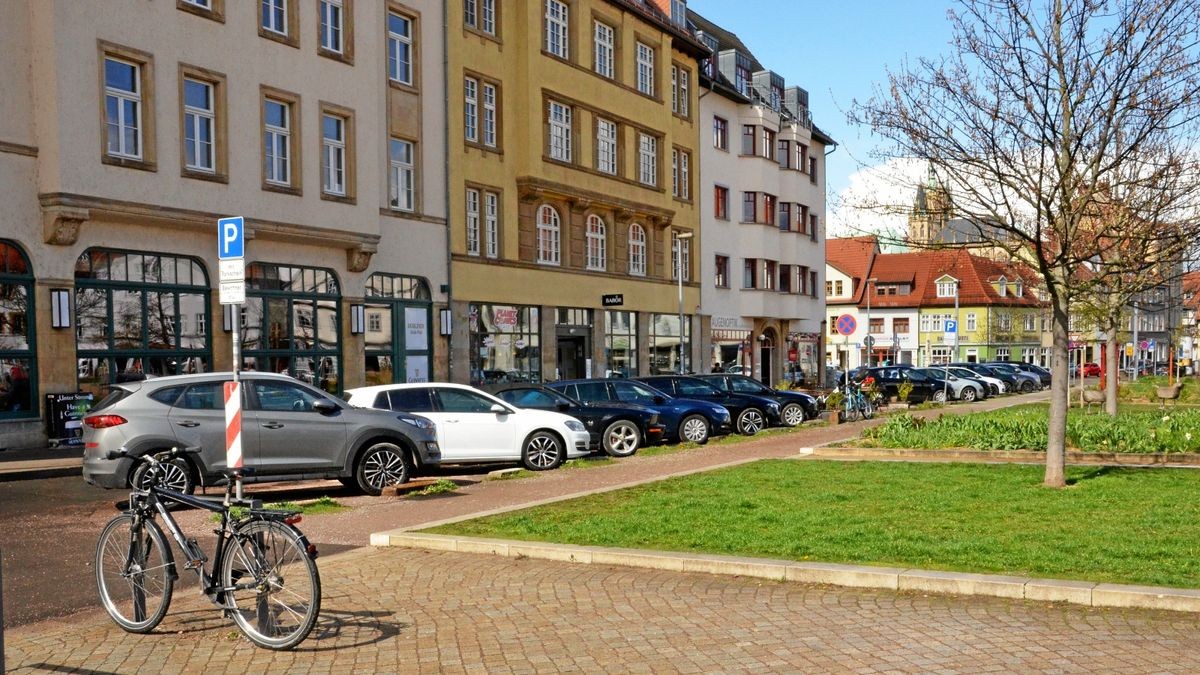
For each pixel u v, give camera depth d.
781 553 8.68
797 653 6.17
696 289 45.00
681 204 43.94
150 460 7.40
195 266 23.41
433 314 30.52
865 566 8.02
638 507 11.48
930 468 15.08
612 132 38.78
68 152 20.19
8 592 8.41
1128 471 14.23
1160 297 25.06
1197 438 16.33
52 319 20.31
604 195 37.47
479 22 32.91
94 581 8.79
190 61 22.70
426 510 12.56
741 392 26.42
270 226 24.38
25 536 11.05
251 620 6.62
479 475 16.91
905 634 6.50
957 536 9.19
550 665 6.07
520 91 33.94
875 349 86.69
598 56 38.12
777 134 51.34
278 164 25.17
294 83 25.23
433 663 6.15
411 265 29.73
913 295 85.56
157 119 21.95
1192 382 45.09
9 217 19.70
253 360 24.59
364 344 27.89
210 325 23.61
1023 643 6.24
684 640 6.50
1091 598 7.07
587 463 18.20
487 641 6.58
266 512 6.56
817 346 55.78
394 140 29.58
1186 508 10.64
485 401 17.33
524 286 34.12
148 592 6.94
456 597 7.76
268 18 24.98
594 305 37.66
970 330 83.81
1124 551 8.34
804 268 53.56
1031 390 54.59
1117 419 20.53
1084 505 10.97
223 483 13.51
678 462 17.89
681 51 44.06
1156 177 12.44
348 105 26.73
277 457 13.70
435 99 30.77
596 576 8.37
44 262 20.27
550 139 35.06
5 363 19.81
